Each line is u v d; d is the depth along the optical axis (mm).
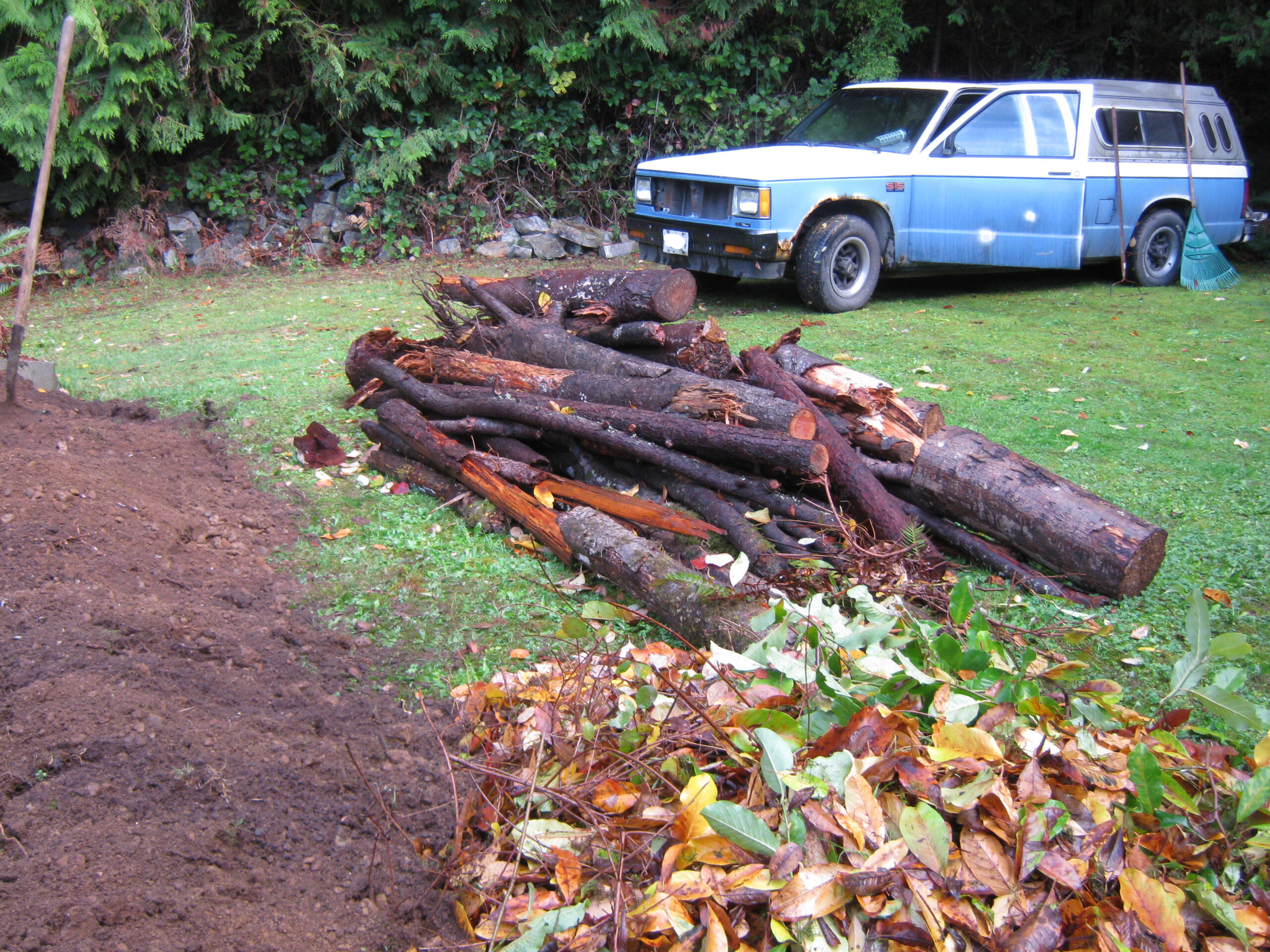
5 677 2559
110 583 3164
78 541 3330
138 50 9961
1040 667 2820
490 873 2150
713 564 3344
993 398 5887
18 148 10016
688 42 11953
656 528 3676
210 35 10609
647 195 8805
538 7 11711
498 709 2750
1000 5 13195
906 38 12438
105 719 2418
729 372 4699
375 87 11172
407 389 4906
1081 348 7227
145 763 2314
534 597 3482
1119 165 8883
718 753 2441
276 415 5520
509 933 2021
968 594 2883
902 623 3000
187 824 2186
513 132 12250
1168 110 9859
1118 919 1934
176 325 8258
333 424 5387
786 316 8383
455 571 3689
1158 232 9805
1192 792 2318
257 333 7883
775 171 7891
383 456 4707
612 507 3805
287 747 2502
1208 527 4016
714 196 8234
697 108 12500
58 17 10016
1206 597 3438
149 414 5520
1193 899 2006
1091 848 2062
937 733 2281
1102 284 10133
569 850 2178
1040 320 8250
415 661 3057
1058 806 2088
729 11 11977
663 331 4832
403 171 11469
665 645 2998
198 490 4301
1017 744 2297
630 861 2135
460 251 11922
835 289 8430
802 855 2016
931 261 8891
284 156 11711
